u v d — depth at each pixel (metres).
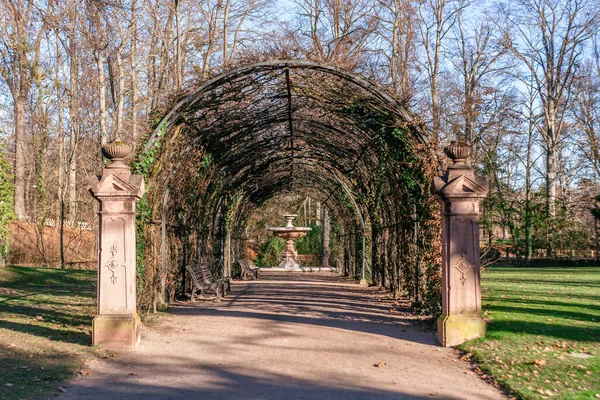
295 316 10.44
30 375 5.69
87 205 29.80
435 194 7.99
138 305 9.02
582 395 5.05
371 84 9.05
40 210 24.50
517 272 20.86
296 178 22.17
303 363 6.66
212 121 11.07
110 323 7.34
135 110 20.33
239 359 6.85
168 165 10.28
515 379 5.69
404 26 23.58
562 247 27.50
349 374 6.16
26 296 12.63
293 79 9.75
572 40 28.34
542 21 28.78
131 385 5.63
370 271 18.08
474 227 7.83
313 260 32.06
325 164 18.27
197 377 5.98
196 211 14.21
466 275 7.79
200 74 9.14
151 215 9.77
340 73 9.02
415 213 10.23
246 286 17.22
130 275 7.47
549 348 6.96
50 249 24.31
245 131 12.69
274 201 36.69
